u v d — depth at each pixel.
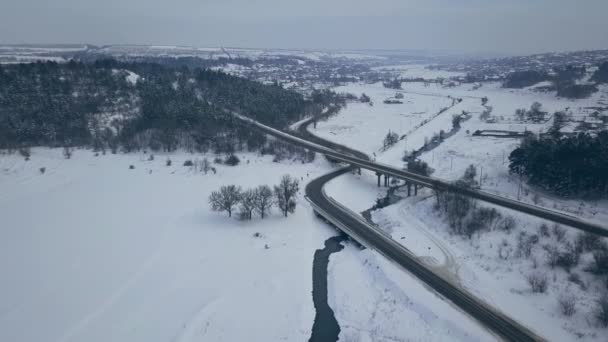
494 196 123.31
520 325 68.19
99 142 189.50
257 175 157.25
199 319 73.19
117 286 83.25
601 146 123.38
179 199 133.88
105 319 73.06
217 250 99.75
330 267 94.56
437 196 119.81
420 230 108.50
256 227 113.62
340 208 125.38
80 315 74.06
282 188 125.25
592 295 73.81
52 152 183.12
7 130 187.38
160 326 71.44
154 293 81.00
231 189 120.25
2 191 142.38
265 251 100.56
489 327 67.62
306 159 175.38
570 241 92.00
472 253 93.62
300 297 82.31
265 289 84.44
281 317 75.56
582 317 68.62
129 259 94.25
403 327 70.44
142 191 141.38
